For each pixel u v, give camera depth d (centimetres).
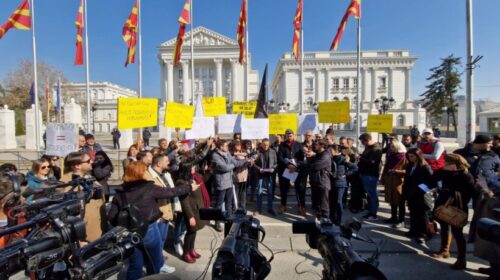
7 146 2019
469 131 742
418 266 427
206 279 392
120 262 211
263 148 696
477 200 394
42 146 1923
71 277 182
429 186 500
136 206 299
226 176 580
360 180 688
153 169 409
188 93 7088
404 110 5212
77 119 2356
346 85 5828
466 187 411
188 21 1136
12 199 265
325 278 235
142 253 307
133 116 690
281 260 455
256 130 787
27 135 1970
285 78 5850
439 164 598
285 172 659
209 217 264
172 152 657
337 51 5834
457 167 417
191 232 441
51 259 174
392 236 540
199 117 816
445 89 5022
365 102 5506
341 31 1052
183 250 451
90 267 185
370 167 632
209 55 6969
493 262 345
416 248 488
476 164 491
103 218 362
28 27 1090
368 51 5812
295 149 700
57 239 180
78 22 1119
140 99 698
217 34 6981
